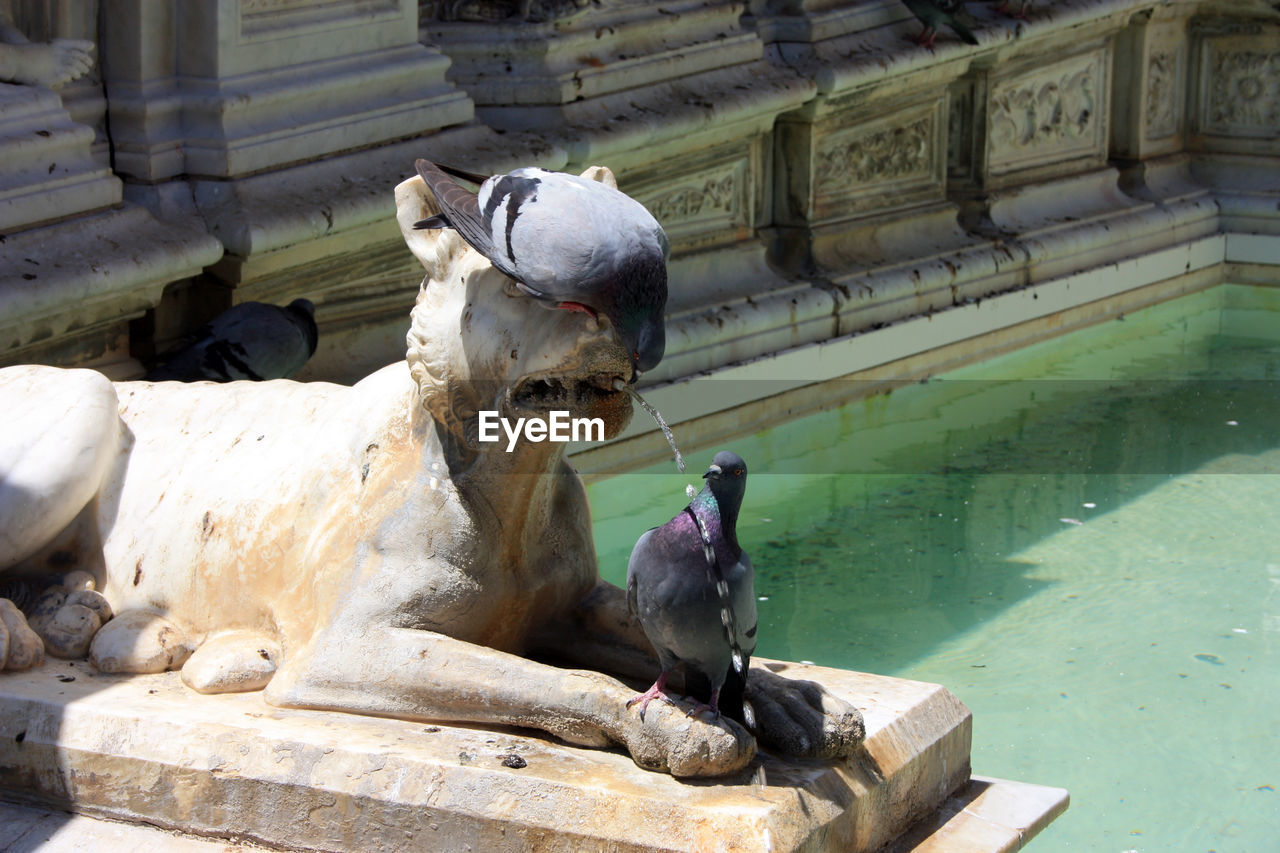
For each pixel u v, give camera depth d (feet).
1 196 15.53
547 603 10.30
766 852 8.32
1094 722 14.40
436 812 8.86
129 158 17.53
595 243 8.04
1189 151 35.76
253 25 18.10
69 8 16.97
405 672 9.46
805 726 9.27
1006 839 10.00
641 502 20.89
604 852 8.52
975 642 16.24
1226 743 13.98
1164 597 17.53
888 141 27.99
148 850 9.36
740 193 25.84
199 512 10.74
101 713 9.71
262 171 18.20
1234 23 34.55
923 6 26.76
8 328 15.52
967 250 28.91
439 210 9.39
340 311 20.34
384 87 19.85
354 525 9.97
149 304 17.30
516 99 21.93
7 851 9.38
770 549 19.02
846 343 25.81
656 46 23.75
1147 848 12.12
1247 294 33.91
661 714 8.87
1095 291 31.24
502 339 8.94
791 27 26.05
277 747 9.25
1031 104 30.99
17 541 10.69
